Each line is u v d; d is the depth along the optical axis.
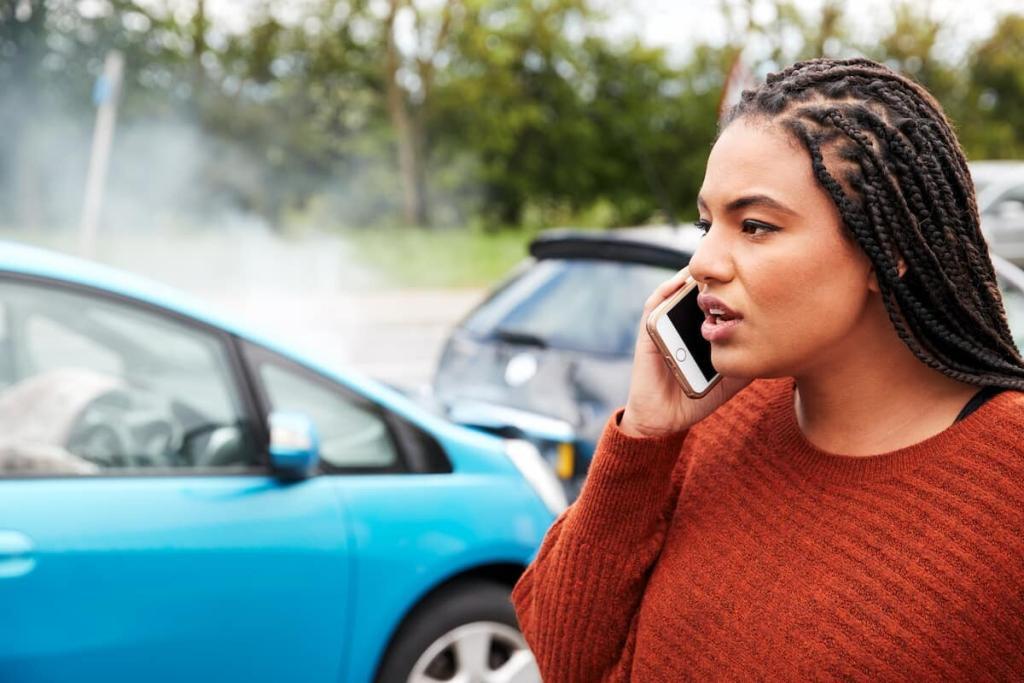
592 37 42.31
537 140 42.41
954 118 1.14
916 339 1.02
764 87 1.06
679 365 1.14
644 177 43.19
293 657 3.02
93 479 2.86
